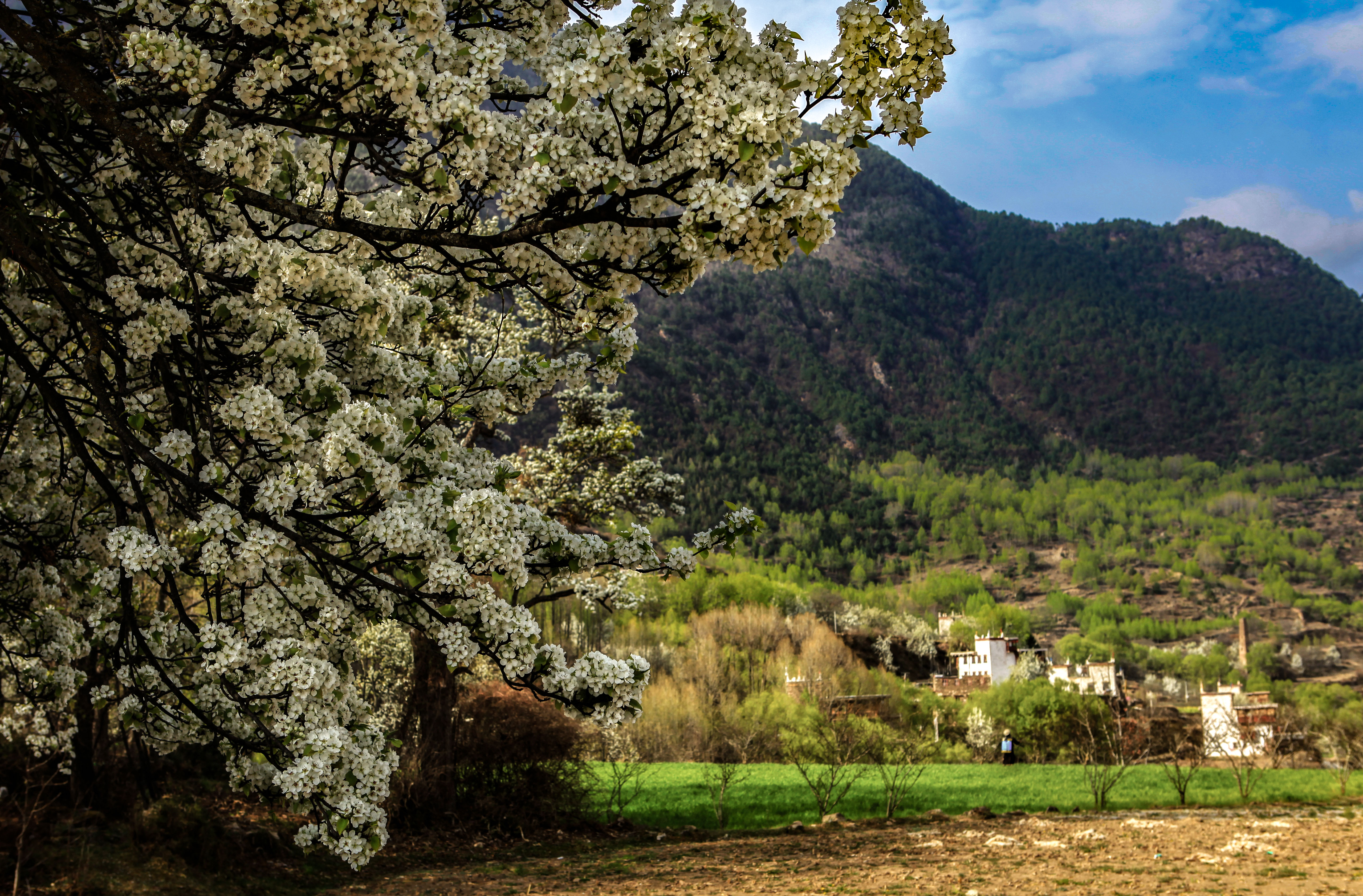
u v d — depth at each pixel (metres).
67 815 14.62
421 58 4.62
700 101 4.29
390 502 5.47
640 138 4.62
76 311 5.46
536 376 7.26
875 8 4.28
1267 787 35.03
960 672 108.69
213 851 15.01
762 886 15.41
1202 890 13.88
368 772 4.77
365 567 5.43
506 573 5.10
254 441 5.31
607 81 4.46
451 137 4.71
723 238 4.39
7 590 7.41
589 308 5.40
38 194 6.30
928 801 31.39
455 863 18.80
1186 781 31.12
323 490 5.30
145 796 16.69
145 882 13.26
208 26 5.37
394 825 20.58
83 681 7.62
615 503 23.97
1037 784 36.28
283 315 5.79
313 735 4.66
